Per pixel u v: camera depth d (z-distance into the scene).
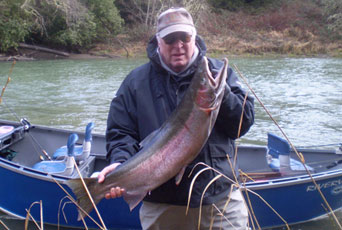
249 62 27.12
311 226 5.08
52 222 4.93
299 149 6.15
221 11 43.25
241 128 2.67
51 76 19.42
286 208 4.89
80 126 9.77
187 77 2.67
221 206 2.71
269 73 21.03
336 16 37.22
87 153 5.70
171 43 2.59
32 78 18.64
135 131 2.82
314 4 43.47
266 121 10.35
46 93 14.59
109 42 32.88
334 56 31.94
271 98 13.70
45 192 4.80
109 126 2.85
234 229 2.71
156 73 2.77
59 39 29.08
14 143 6.32
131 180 2.55
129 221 4.88
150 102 2.73
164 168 2.48
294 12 41.56
